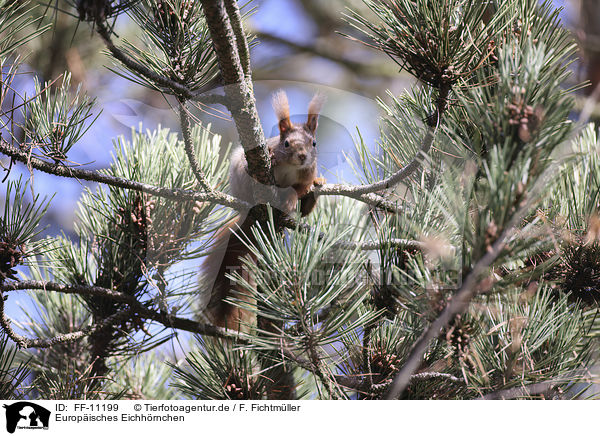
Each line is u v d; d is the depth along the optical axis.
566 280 5.05
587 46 7.67
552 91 3.38
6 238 4.77
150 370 6.64
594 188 5.17
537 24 4.82
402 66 4.58
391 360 4.49
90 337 5.75
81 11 3.70
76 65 7.37
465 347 3.61
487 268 3.28
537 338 4.18
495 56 4.55
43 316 6.30
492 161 3.13
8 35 4.68
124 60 4.12
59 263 5.62
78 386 5.09
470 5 4.37
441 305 3.44
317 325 4.17
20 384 4.98
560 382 4.04
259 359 4.91
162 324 5.15
